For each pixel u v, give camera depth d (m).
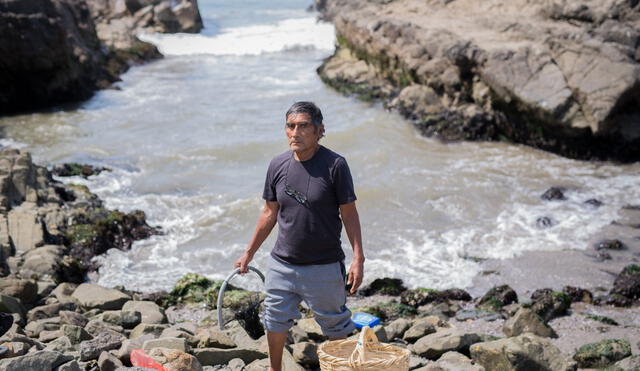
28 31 16.75
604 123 13.42
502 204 11.20
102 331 5.95
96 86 19.05
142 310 7.07
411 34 17.53
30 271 8.30
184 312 7.79
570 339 7.06
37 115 16.53
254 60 23.84
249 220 10.43
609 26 14.53
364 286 8.60
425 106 15.85
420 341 6.09
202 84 19.73
